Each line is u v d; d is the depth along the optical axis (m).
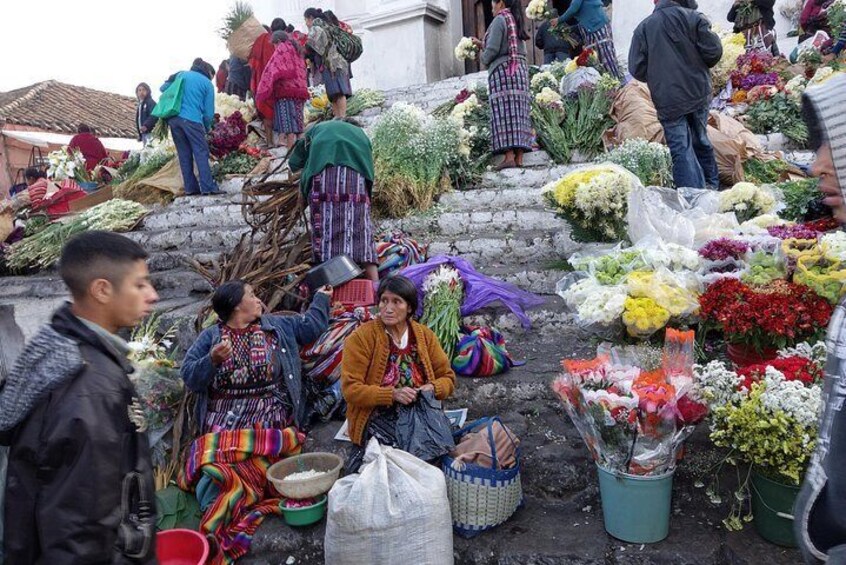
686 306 2.77
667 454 2.24
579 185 3.73
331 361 3.31
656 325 2.73
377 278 4.14
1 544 1.42
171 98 6.11
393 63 10.07
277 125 7.04
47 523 1.32
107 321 1.58
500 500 2.46
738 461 2.58
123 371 1.51
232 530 2.69
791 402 2.01
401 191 5.09
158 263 5.23
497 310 3.87
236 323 3.08
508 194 5.22
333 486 2.46
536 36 8.26
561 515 2.59
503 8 5.58
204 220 5.89
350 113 8.11
